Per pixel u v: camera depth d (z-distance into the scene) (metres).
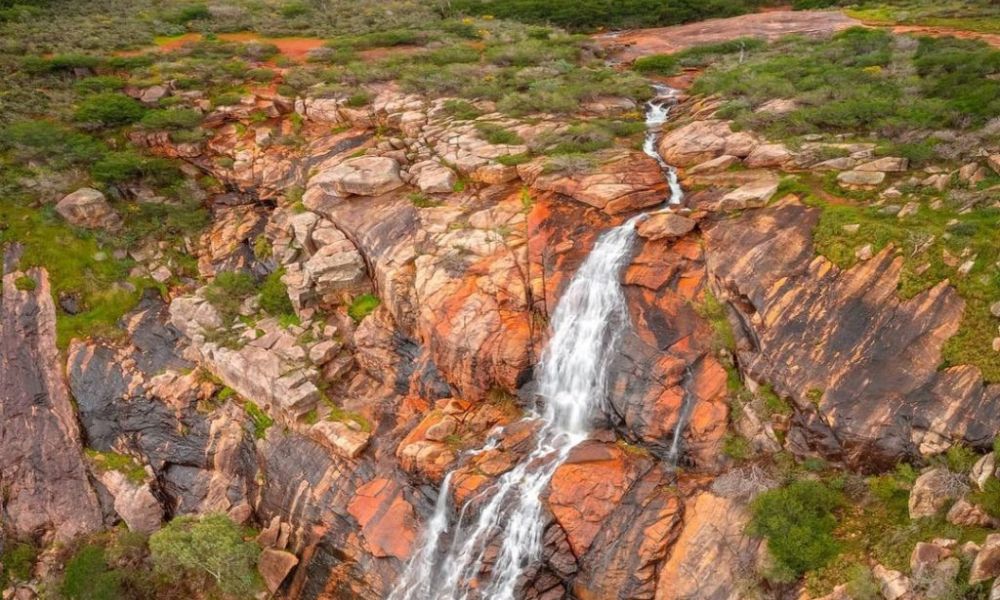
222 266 33.78
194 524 24.52
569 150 30.91
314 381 27.78
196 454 27.83
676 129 31.38
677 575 19.19
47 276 32.00
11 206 33.59
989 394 18.19
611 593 19.72
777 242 23.06
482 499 21.98
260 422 27.75
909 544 16.92
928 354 19.45
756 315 22.05
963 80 30.58
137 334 31.16
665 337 23.06
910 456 18.78
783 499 18.73
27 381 29.59
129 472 27.80
